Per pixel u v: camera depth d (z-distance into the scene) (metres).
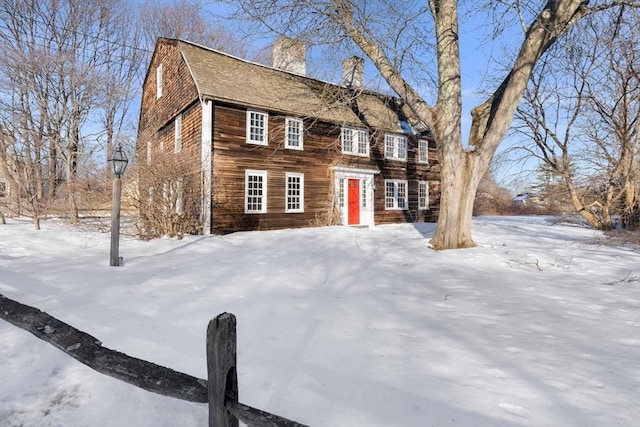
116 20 24.36
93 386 2.52
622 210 14.66
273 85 16.03
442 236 9.70
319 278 6.44
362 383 2.53
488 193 37.28
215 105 13.30
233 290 5.29
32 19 20.14
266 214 14.61
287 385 2.49
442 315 4.26
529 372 2.73
